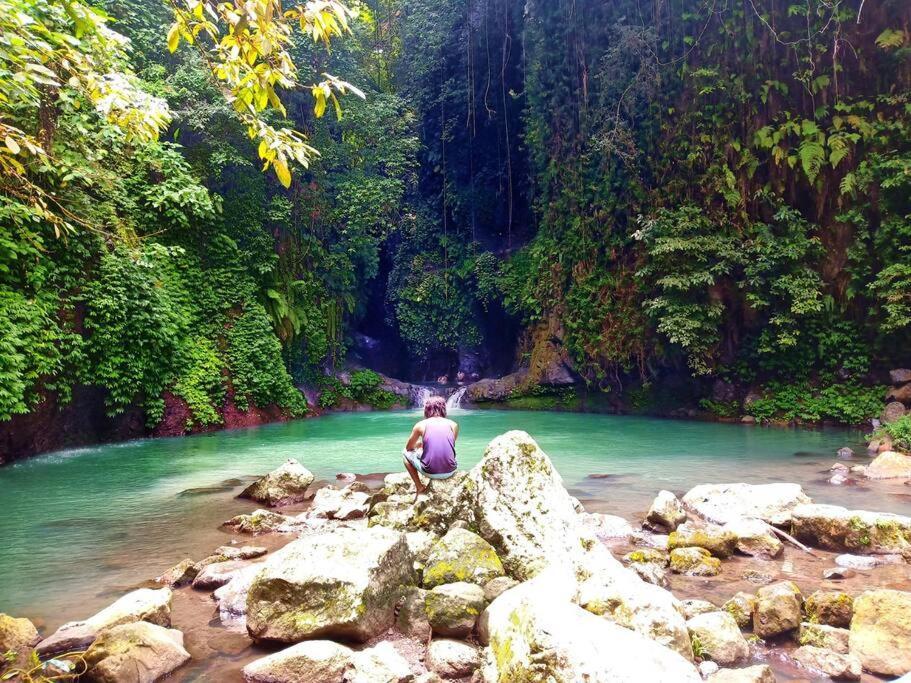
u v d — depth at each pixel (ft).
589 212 72.08
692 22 62.18
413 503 21.22
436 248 95.50
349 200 77.20
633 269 66.90
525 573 15.98
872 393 50.49
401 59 98.99
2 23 12.66
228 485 31.42
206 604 15.84
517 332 87.20
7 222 38.50
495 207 94.63
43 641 12.66
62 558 19.70
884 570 17.74
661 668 9.16
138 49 55.16
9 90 14.57
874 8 52.95
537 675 9.80
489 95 91.81
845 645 12.74
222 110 57.41
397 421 63.57
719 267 55.67
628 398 67.72
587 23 72.28
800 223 54.85
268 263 66.54
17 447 39.40
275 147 12.03
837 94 53.42
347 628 13.07
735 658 12.35
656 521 22.09
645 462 36.45
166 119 14.44
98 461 38.86
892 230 49.70
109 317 44.98
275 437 50.52
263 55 11.13
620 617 12.16
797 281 53.06
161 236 55.16
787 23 56.70
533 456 18.49
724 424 56.13
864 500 25.91
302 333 72.79
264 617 13.43
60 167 39.58
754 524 20.70
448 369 96.37
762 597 13.99
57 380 41.47
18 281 39.55
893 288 47.83
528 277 80.69
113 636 12.19
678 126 62.59
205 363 55.98
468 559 15.80
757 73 57.62
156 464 37.81
